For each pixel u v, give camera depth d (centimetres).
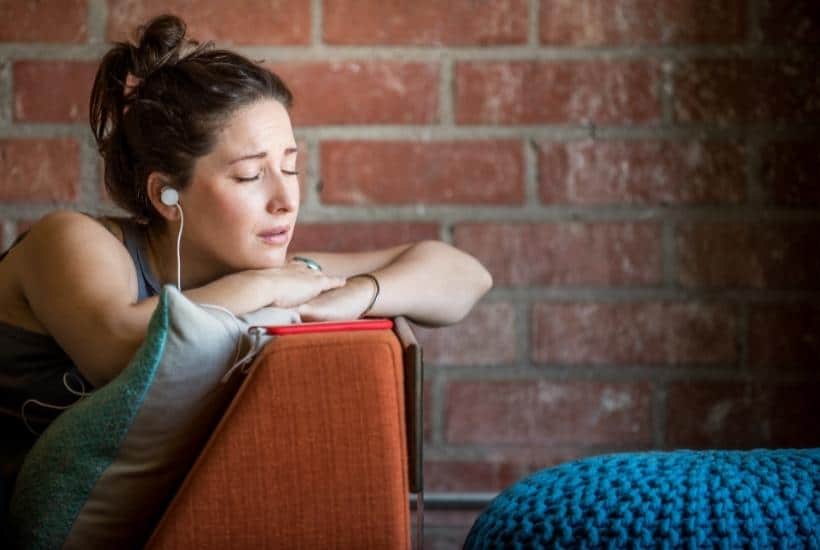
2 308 271
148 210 283
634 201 414
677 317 416
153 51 284
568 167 413
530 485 220
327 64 410
